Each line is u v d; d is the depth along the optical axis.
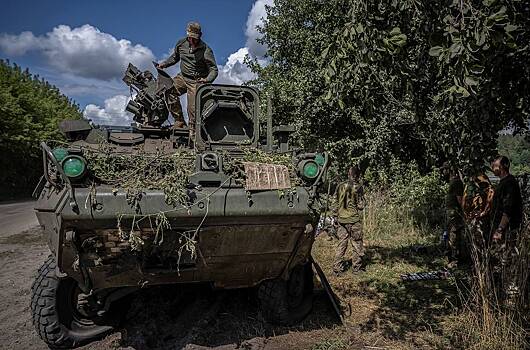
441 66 3.31
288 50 16.11
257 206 3.71
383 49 3.53
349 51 3.62
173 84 5.38
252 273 4.33
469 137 4.64
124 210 3.40
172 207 3.52
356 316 5.01
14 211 17.58
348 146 13.09
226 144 4.89
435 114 5.20
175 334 4.52
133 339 4.35
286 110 14.63
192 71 5.38
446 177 7.82
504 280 4.42
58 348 4.33
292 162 4.13
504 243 4.79
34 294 4.24
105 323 4.66
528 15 3.79
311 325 4.79
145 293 5.44
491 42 3.02
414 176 11.95
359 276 6.54
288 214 3.78
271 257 4.18
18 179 29.44
